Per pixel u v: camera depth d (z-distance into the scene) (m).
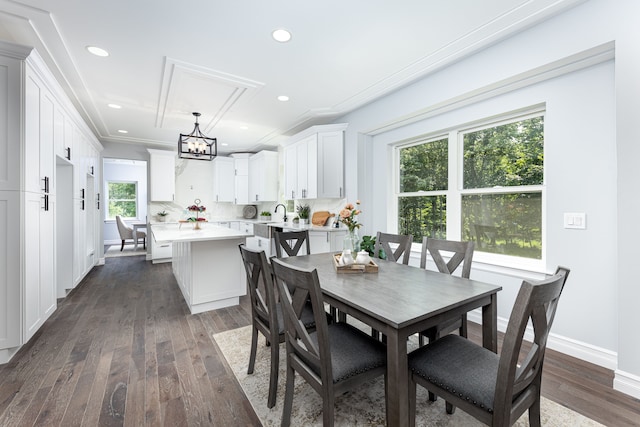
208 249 3.14
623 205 1.73
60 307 3.22
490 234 2.80
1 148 2.10
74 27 2.15
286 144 5.16
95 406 1.62
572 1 1.88
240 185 6.86
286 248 2.88
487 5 1.94
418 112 3.11
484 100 2.71
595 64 2.01
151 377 1.91
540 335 1.09
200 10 1.98
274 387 1.62
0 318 2.07
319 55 2.58
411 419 1.30
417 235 3.58
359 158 3.97
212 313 3.06
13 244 2.12
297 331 1.35
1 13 1.97
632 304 1.70
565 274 1.14
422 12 2.01
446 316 1.33
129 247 7.79
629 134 1.70
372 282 1.70
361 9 1.98
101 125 4.72
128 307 3.23
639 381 1.66
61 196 3.62
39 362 2.08
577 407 1.60
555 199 2.22
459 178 3.06
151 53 2.53
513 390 1.03
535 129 2.48
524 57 2.19
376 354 1.38
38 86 2.45
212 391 1.77
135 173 8.82
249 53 2.55
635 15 1.69
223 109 3.95
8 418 1.52
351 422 1.49
